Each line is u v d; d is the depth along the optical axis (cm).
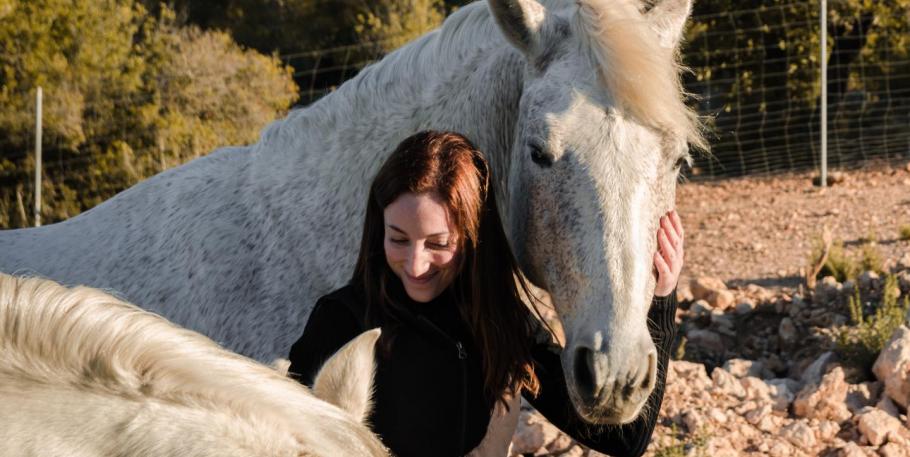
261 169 283
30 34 1224
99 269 294
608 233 216
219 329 275
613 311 213
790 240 866
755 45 1253
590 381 212
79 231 309
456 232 202
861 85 1295
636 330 212
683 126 225
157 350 130
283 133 286
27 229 326
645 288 218
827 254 681
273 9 1830
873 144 1227
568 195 221
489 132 264
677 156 229
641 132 223
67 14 1236
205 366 130
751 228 923
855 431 423
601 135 221
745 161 1238
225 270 277
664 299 237
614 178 218
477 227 205
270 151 285
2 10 1215
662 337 238
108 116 1200
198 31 1350
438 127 271
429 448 211
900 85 1263
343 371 147
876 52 1250
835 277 675
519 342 219
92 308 135
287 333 271
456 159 201
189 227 286
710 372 536
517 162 241
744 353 551
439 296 216
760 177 1176
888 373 444
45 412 125
